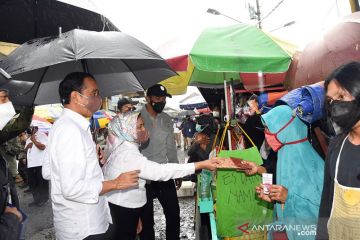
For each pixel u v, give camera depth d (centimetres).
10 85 311
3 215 213
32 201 794
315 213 222
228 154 263
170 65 273
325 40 276
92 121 362
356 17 272
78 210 226
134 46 254
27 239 534
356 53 259
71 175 212
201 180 306
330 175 171
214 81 477
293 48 315
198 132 441
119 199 296
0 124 243
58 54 234
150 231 389
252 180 261
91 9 336
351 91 154
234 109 315
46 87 340
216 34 280
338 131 173
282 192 228
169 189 402
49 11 435
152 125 430
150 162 283
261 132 362
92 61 357
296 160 231
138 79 376
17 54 266
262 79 422
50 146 229
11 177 254
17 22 467
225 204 261
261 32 282
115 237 297
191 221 588
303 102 216
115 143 290
